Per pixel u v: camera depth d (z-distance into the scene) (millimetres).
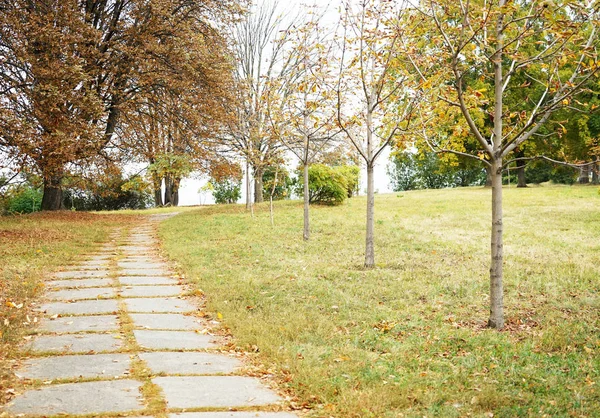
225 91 23453
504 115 8688
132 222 24484
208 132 24562
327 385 6039
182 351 7277
